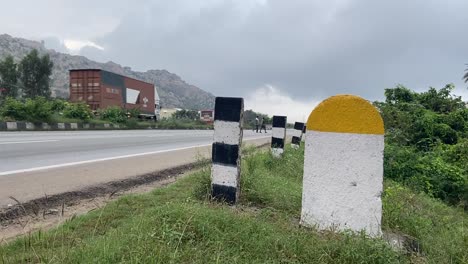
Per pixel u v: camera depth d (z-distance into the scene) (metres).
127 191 5.62
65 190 5.29
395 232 3.91
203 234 2.97
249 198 4.52
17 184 5.56
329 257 2.87
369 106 3.58
